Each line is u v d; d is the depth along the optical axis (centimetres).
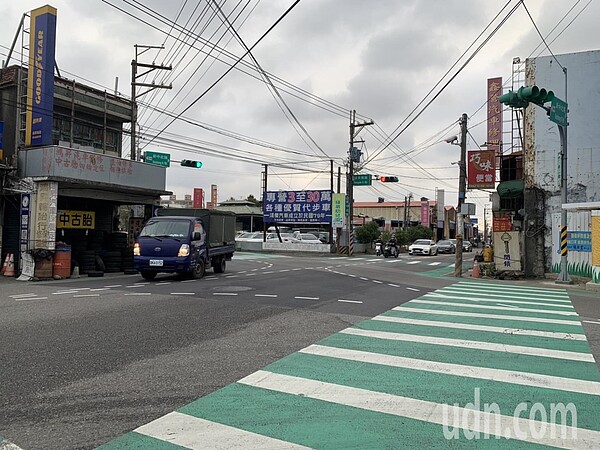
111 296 1140
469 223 9225
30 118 1748
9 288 1308
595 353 667
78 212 1995
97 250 1845
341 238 4388
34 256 1548
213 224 1803
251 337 732
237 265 2366
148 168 2019
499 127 2997
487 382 533
